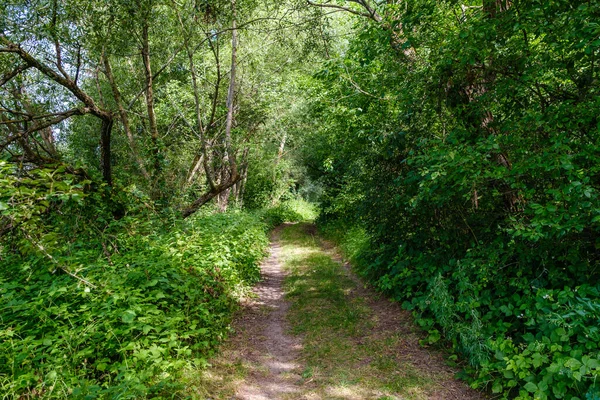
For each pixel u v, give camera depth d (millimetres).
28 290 4676
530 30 3998
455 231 5336
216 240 7941
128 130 8977
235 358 4527
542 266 4090
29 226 3969
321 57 9625
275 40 9828
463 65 4453
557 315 3240
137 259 5477
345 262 9898
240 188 23141
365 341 4891
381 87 6164
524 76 4129
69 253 5789
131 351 3648
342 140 9727
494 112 5004
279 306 6641
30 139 6883
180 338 4250
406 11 5074
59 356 3354
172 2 7141
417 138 5656
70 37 5945
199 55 11086
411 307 5246
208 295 5531
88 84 11156
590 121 3783
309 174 23531
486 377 3609
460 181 4027
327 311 6129
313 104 10516
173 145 10500
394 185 6211
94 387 2963
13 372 3164
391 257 6672
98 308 4059
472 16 5230
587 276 3693
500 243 4301
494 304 4258
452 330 4285
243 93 12594
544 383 2998
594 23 3295
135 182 9070
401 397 3590
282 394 3756
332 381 3949
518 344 3746
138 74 10336
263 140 15562
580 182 3193
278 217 22875
